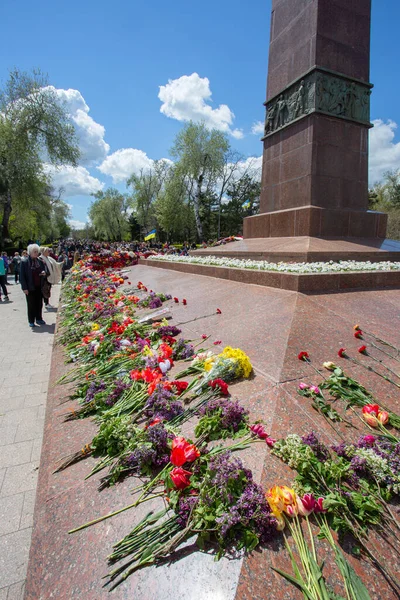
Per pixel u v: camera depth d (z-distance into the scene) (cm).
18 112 2228
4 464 265
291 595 107
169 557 120
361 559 120
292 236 764
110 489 159
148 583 113
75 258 1914
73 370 324
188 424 191
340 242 693
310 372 234
